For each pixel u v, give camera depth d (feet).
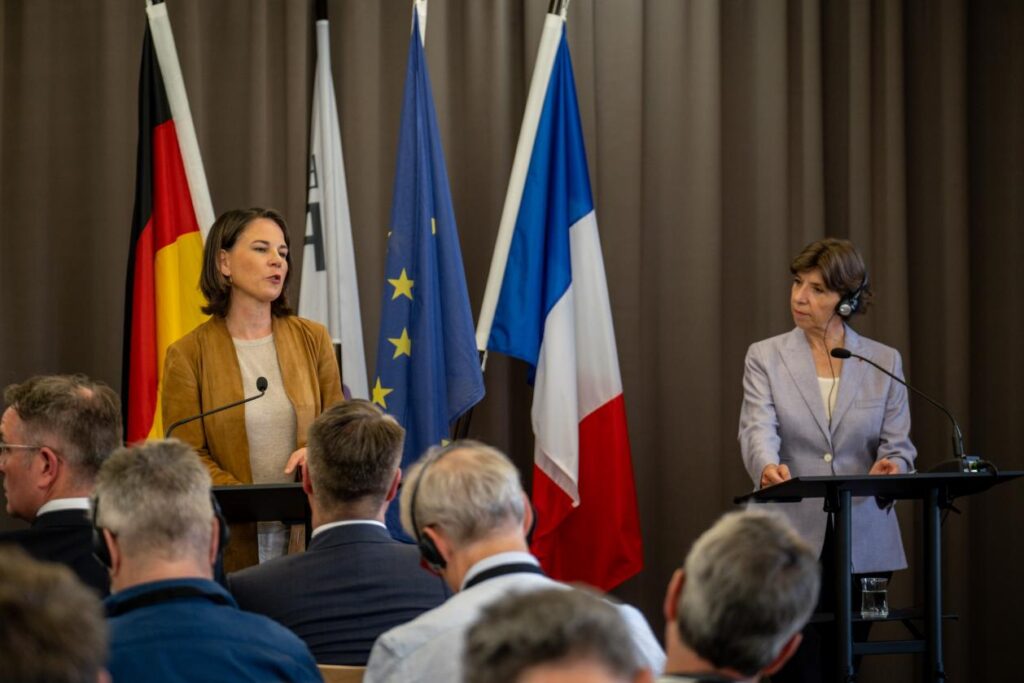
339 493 9.50
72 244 19.21
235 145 19.38
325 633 9.12
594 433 18.28
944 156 19.81
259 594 9.18
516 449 19.43
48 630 4.02
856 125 19.77
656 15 19.71
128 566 7.28
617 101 19.45
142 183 17.88
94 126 19.24
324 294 18.70
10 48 19.30
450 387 17.54
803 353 15.72
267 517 12.65
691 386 19.33
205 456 13.96
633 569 18.02
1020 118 20.07
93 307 19.07
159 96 18.02
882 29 19.89
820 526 15.07
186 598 7.08
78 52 19.33
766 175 19.69
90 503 7.93
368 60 19.38
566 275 18.31
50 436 10.10
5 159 19.19
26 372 18.97
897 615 13.76
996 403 19.90
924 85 20.11
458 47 19.57
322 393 14.53
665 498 19.29
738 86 19.94
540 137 18.42
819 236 19.67
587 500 18.22
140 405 17.34
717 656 5.77
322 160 18.84
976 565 19.71
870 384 15.49
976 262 20.10
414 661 7.40
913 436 19.71
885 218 19.65
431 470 8.05
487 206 19.29
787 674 14.76
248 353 14.34
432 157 18.01
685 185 19.54
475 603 7.50
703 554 5.89
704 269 19.38
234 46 19.43
